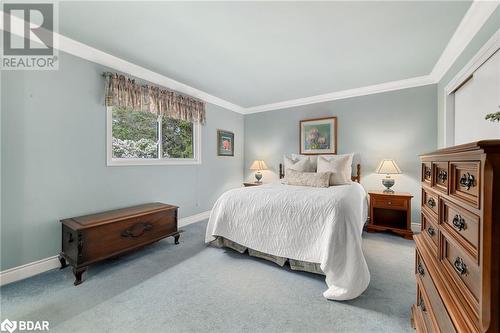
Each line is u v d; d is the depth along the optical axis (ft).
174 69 9.39
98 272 6.67
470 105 6.74
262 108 15.25
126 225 7.35
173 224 9.04
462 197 2.35
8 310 4.95
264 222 7.15
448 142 8.34
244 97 13.38
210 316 4.77
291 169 11.15
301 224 6.49
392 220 10.78
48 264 6.79
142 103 9.16
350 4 5.36
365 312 4.88
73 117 7.38
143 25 6.30
